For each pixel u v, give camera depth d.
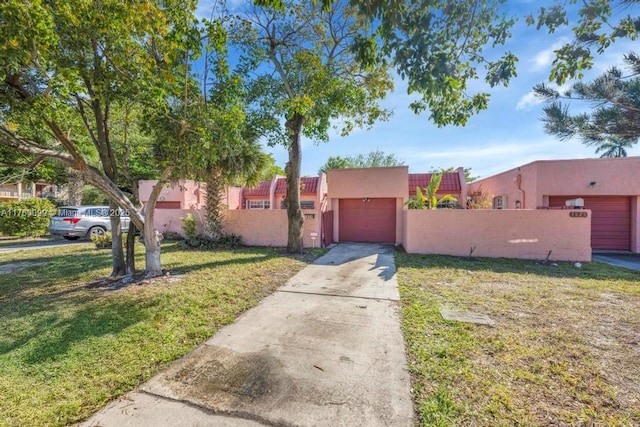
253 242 12.27
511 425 2.30
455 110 4.87
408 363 3.22
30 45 3.75
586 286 6.09
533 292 5.68
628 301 5.14
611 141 7.10
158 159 8.65
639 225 10.86
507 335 3.82
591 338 3.73
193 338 3.89
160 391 2.80
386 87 10.01
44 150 5.21
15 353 3.43
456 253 10.02
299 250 10.21
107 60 5.15
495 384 2.80
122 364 3.25
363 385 2.85
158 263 6.85
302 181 18.53
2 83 4.59
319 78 8.45
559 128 6.70
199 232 13.62
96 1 4.25
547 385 2.79
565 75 4.04
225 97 6.35
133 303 5.05
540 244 9.28
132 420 2.42
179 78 5.56
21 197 22.14
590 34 3.81
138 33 4.84
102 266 7.92
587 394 2.66
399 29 3.40
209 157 6.16
